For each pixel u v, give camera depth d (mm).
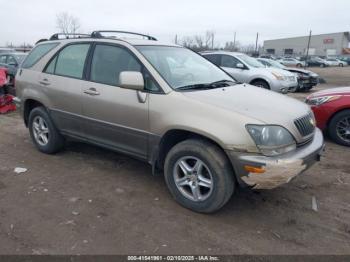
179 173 3852
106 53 4492
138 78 3822
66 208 3799
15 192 4156
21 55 12336
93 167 4961
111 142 4461
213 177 3516
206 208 3645
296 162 3346
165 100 3793
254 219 3672
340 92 6516
